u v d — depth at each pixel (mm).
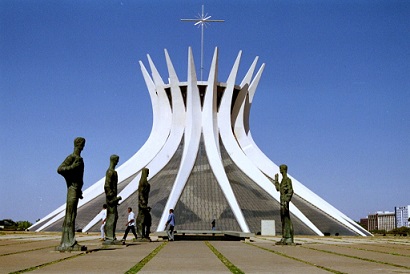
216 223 43438
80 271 11945
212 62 52125
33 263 13852
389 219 171500
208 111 52938
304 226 44531
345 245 26328
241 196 47531
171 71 53875
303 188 52094
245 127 55875
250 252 19578
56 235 37875
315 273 11984
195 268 12945
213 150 51156
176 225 43000
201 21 56500
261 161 54094
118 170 53625
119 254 17703
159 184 49125
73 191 18266
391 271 12555
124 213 45875
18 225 68375
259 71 55844
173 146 52844
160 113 55156
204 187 47625
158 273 11703
